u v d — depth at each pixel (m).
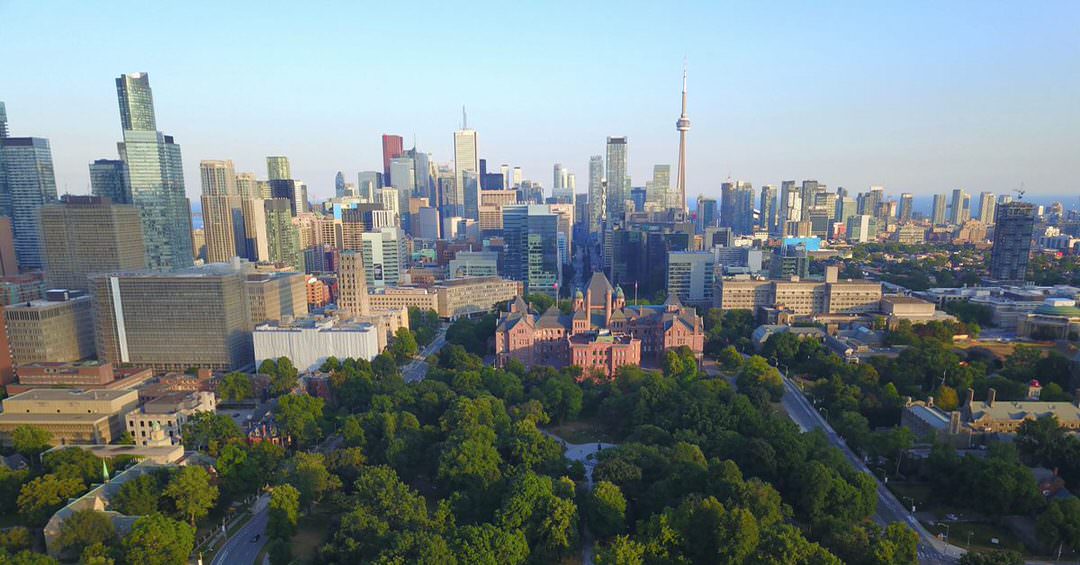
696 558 194.50
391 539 190.38
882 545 181.62
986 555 178.12
